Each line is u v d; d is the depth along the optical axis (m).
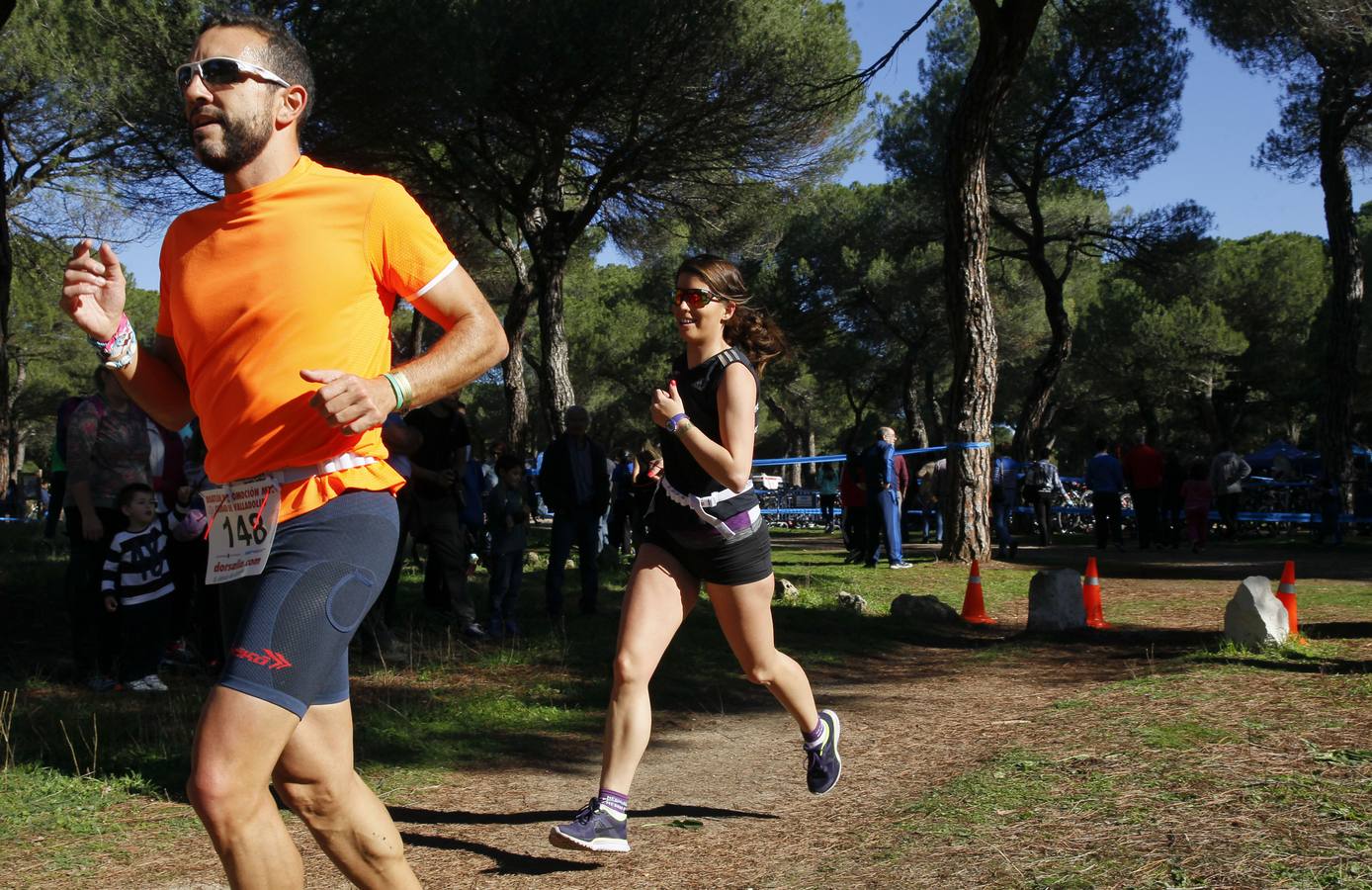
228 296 2.40
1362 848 3.19
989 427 15.32
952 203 15.08
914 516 25.69
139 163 17.78
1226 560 16.44
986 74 14.62
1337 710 5.03
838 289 34.62
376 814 2.48
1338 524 20.23
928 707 6.35
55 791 4.50
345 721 2.45
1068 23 21.61
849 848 3.67
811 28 19.14
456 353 2.39
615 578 12.41
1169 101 24.11
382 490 2.48
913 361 35.50
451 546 8.38
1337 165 22.22
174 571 7.23
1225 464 21.59
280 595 2.28
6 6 8.35
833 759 4.08
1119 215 28.47
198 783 2.18
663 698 6.72
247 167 2.46
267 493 2.36
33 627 8.30
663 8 17.41
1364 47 20.36
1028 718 5.61
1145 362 37.88
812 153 20.83
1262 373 39.22
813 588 11.88
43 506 31.05
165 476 7.27
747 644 3.83
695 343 3.79
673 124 19.22
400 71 15.80
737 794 4.56
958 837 3.63
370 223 2.44
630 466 14.99
